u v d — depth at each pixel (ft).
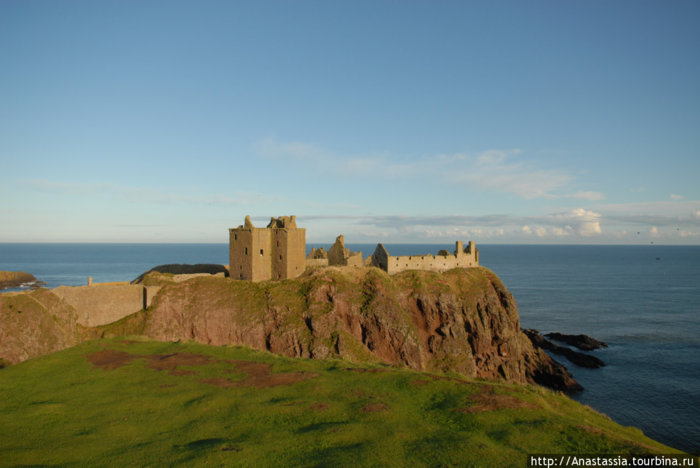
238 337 222.48
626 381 264.72
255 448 72.02
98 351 142.92
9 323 171.22
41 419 86.28
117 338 164.66
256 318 228.02
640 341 354.13
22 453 70.95
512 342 272.92
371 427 81.20
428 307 262.06
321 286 242.58
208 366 126.31
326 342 216.74
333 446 73.10
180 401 96.99
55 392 103.24
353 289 247.91
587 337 349.61
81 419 86.58
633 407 226.17
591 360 298.97
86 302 208.33
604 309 495.82
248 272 263.49
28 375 116.57
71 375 116.47
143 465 66.54
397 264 292.40
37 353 172.55
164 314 224.33
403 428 81.35
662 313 471.62
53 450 72.28
